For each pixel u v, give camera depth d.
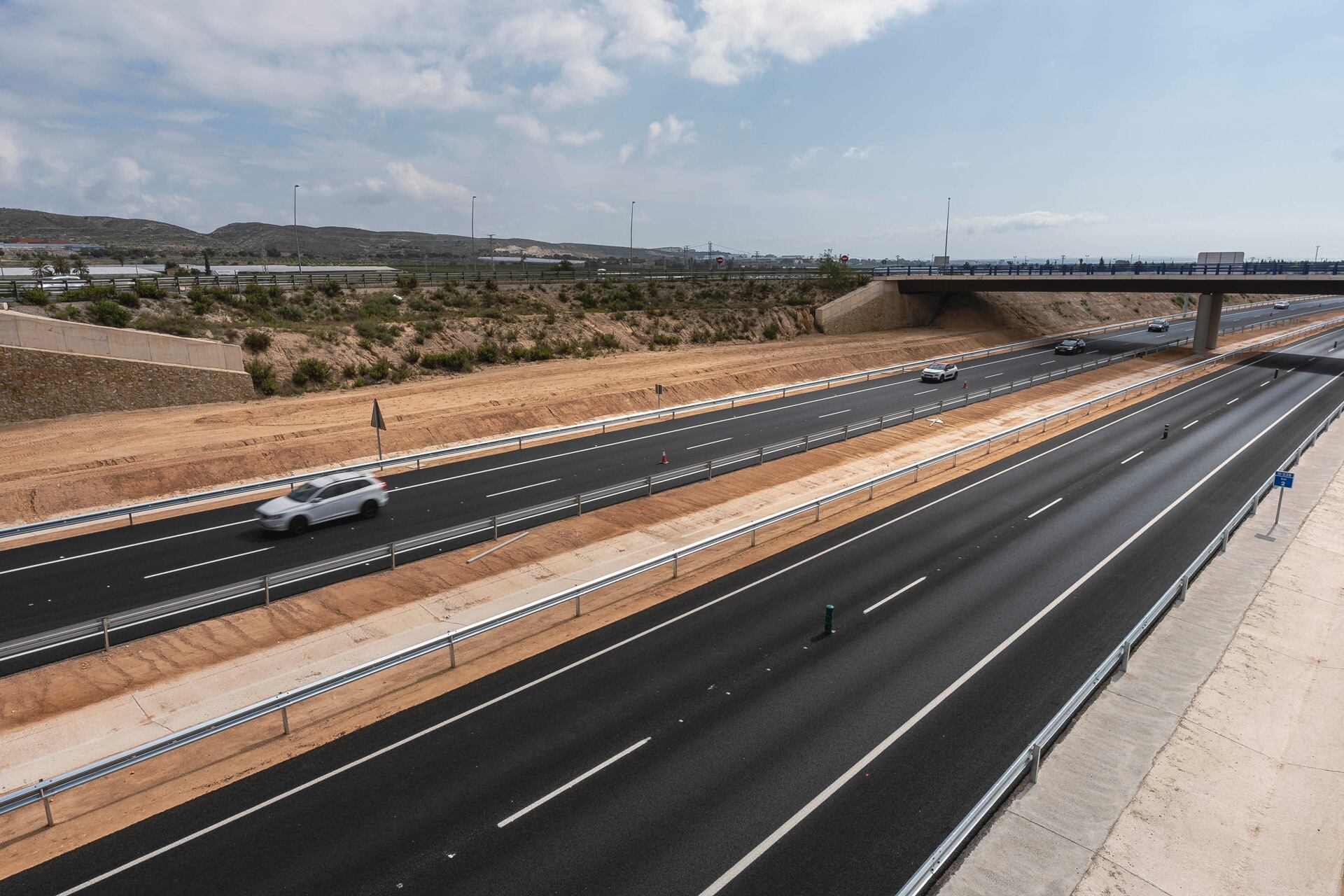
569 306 63.22
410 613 17.77
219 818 10.93
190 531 23.12
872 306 76.44
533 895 9.49
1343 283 53.25
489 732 13.08
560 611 17.91
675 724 13.27
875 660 15.51
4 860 10.06
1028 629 16.97
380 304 53.62
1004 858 10.39
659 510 25.30
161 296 43.53
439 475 29.52
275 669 15.27
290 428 33.38
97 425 32.75
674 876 9.84
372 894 9.49
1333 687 15.35
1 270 58.41
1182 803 11.73
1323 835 11.26
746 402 45.69
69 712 13.70
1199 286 60.25
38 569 20.09
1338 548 22.48
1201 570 20.47
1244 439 35.72
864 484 25.77
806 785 11.68
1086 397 46.62
